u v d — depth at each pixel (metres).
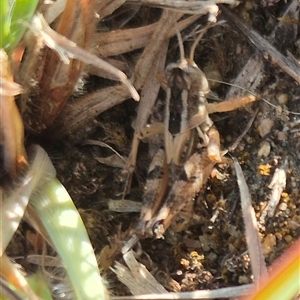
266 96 0.17
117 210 0.17
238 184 0.17
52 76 0.15
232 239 0.17
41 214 0.15
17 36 0.15
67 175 0.17
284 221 0.17
